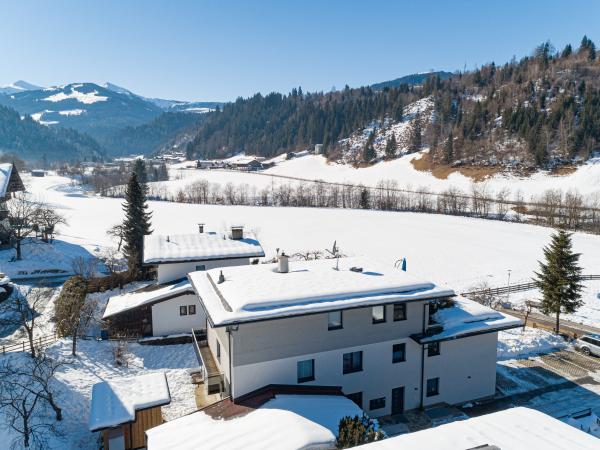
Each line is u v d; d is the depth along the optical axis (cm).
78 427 2181
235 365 2036
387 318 2352
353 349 2283
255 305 2033
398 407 2464
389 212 10819
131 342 3284
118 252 6656
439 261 6650
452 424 1508
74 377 2620
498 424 1491
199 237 4159
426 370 2486
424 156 18600
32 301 4334
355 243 7706
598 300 4706
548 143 15438
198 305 3484
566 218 9494
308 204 12369
